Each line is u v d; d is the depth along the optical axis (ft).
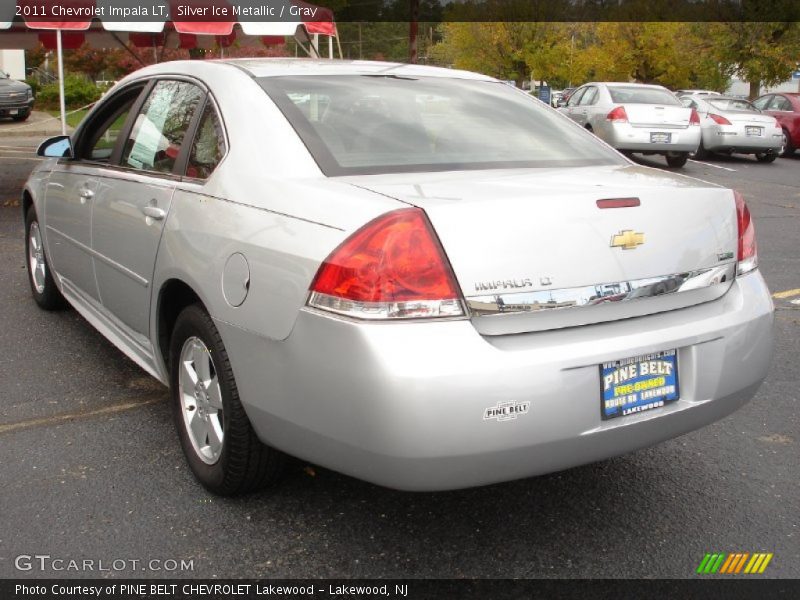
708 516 9.66
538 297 7.71
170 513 9.47
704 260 8.83
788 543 9.09
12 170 44.16
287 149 9.05
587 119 52.34
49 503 9.64
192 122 10.61
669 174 9.95
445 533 9.20
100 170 12.80
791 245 26.58
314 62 11.50
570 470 10.82
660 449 11.52
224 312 8.74
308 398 7.78
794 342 16.37
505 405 7.38
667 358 8.44
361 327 7.28
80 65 97.04
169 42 48.29
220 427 9.56
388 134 9.67
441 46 154.10
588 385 7.81
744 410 12.92
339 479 10.33
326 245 7.66
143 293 10.93
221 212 9.14
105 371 14.12
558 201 7.91
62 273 15.20
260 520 9.36
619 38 123.65
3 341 15.56
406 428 7.19
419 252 7.35
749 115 56.39
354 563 8.59
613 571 8.54
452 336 7.32
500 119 10.85
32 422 11.97
